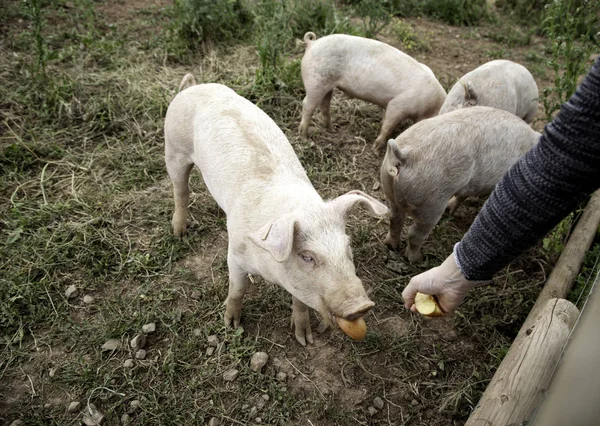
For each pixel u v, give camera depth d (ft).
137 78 18.04
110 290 11.17
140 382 9.49
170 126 10.71
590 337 4.00
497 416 6.71
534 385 6.95
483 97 14.46
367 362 10.24
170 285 11.39
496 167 11.38
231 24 21.79
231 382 9.64
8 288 10.77
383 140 16.10
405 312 11.33
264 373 9.87
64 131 15.51
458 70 21.99
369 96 15.87
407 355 10.43
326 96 16.34
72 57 18.70
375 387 9.83
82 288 11.10
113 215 13.00
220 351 10.11
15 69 17.65
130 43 20.35
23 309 10.62
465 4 27.76
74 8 22.66
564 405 4.00
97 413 8.94
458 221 14.15
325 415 9.29
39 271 11.33
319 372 9.98
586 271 11.57
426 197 10.83
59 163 14.38
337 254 7.30
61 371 9.58
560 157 4.04
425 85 15.05
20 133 15.11
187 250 12.28
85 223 12.50
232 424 9.04
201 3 20.61
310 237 7.38
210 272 11.80
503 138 11.14
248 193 8.92
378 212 7.64
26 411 8.94
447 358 10.44
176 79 18.43
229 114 9.96
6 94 16.30
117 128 15.97
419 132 10.97
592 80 3.70
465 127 10.78
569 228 12.87
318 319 11.00
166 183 14.19
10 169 13.98
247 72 18.90
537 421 4.71
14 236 11.90
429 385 9.90
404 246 13.12
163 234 12.55
